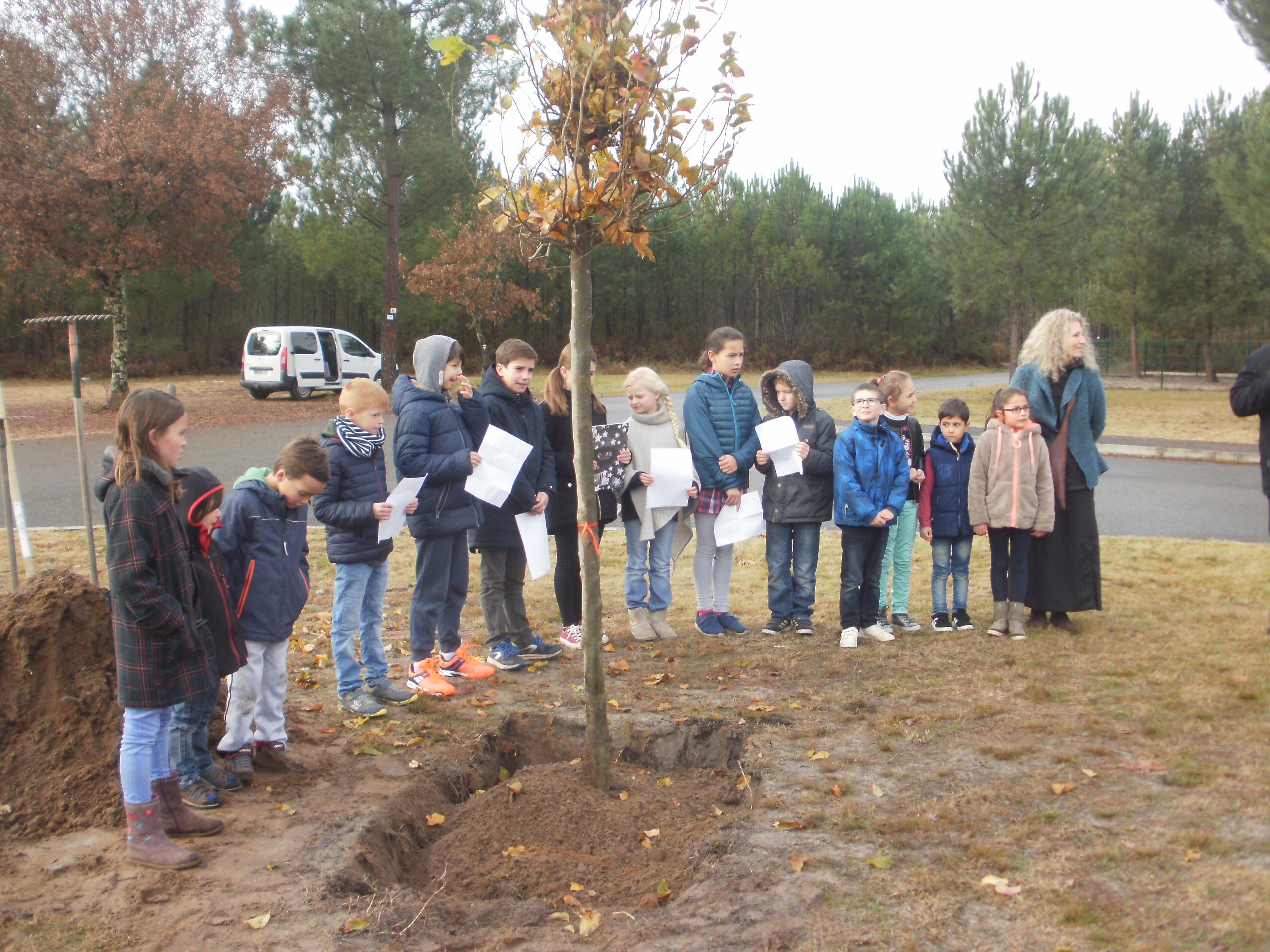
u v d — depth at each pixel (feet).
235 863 10.30
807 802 11.59
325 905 9.46
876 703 15.14
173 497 10.58
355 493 14.74
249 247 118.93
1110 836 10.33
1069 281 79.15
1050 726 13.69
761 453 19.01
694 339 151.12
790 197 148.77
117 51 65.72
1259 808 10.83
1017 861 9.91
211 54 70.44
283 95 72.18
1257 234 71.46
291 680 16.76
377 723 14.70
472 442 16.75
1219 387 105.19
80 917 9.25
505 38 11.11
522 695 16.05
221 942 8.82
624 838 11.32
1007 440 18.01
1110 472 42.68
